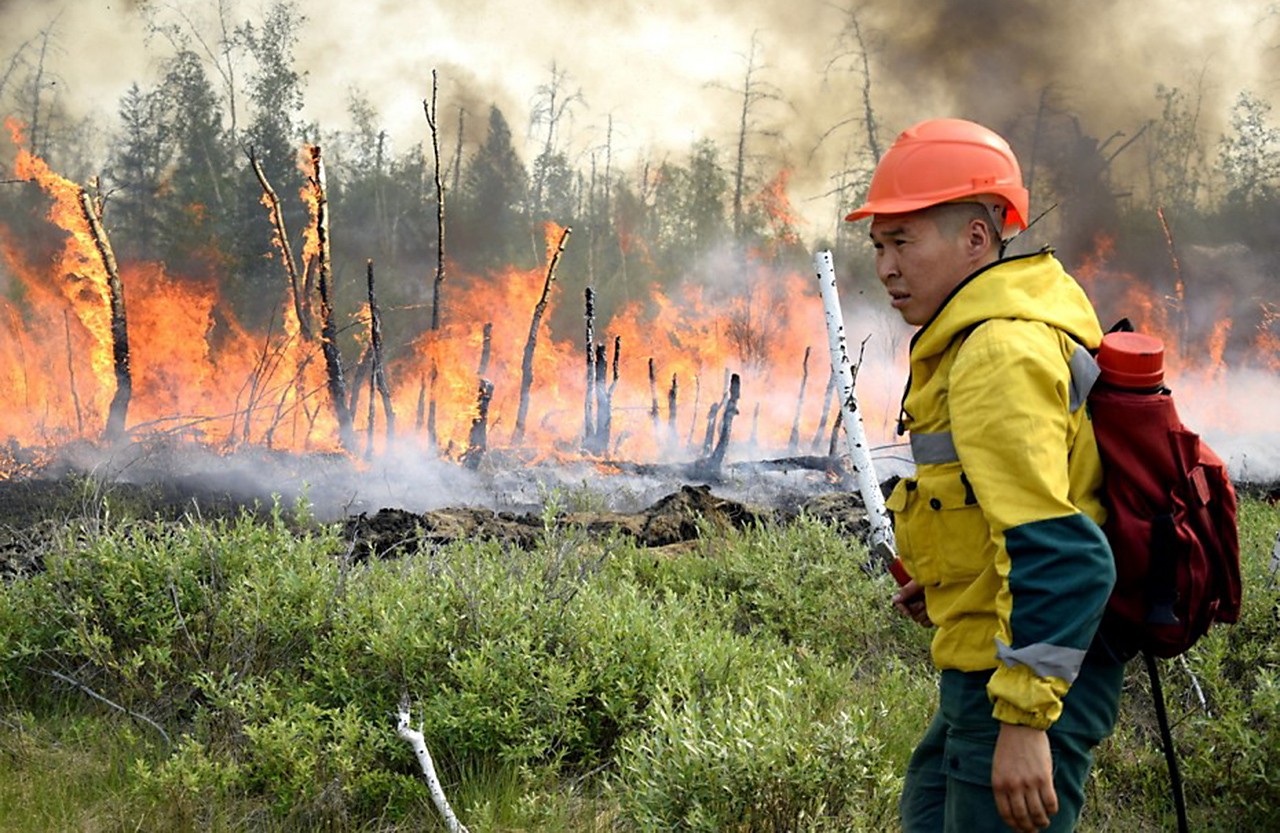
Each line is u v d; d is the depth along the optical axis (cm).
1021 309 235
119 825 392
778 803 365
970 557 242
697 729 380
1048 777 223
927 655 573
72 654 486
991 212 251
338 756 408
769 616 604
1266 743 412
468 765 430
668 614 539
